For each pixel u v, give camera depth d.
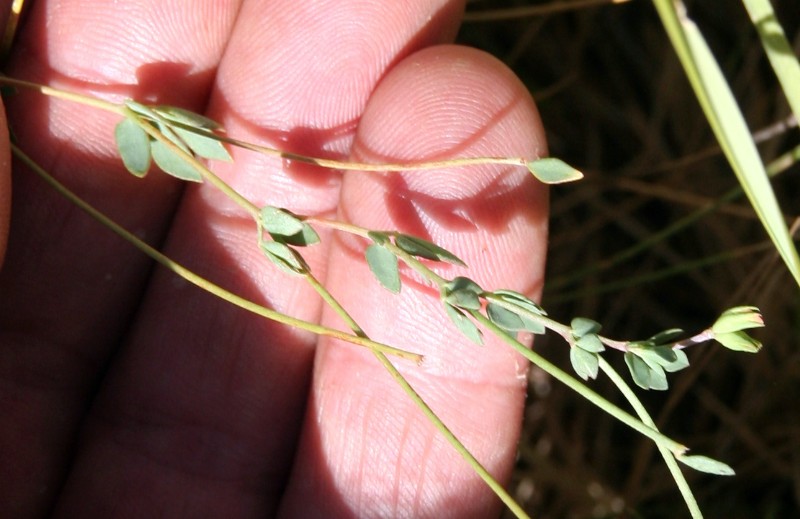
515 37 0.14
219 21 0.11
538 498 0.13
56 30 0.11
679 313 0.14
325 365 0.11
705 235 0.14
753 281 0.13
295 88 0.11
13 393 0.11
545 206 0.10
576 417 0.14
